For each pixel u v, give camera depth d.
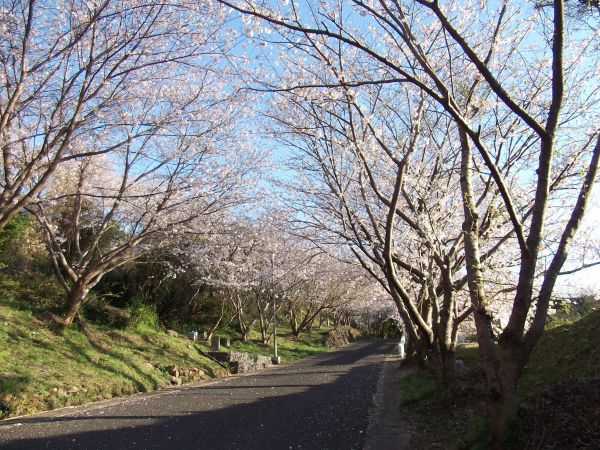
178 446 7.46
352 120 9.42
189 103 13.62
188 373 17.19
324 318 55.91
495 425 5.15
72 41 9.65
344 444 7.55
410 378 15.21
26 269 18.47
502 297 10.78
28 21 8.98
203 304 28.55
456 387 9.30
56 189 16.34
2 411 9.62
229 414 10.33
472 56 4.96
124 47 10.55
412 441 7.55
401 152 10.41
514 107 4.94
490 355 5.56
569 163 8.76
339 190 10.84
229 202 17.50
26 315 14.98
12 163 11.75
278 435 8.23
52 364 12.78
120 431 8.55
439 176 10.86
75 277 16.48
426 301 12.47
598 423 4.83
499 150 9.33
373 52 5.29
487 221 8.98
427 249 11.00
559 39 4.89
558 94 4.97
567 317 13.02
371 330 64.50
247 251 24.55
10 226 17.08
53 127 10.08
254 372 21.14
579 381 5.72
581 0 5.66
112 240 21.94
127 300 23.20
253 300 33.84
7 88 10.25
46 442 7.65
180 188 15.41
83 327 16.34
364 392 13.66
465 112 8.14
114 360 15.08
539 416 5.19
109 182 19.33
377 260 11.33
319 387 15.12
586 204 5.38
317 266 22.47
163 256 23.88
